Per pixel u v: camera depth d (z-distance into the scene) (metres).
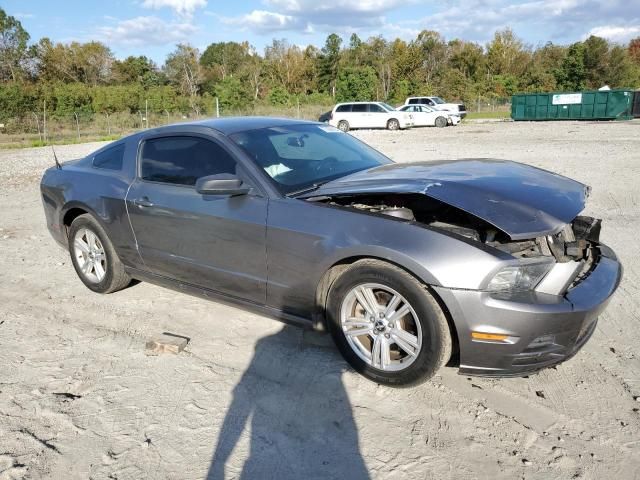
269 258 3.44
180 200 3.86
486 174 3.45
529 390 3.14
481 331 2.76
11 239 6.91
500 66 73.19
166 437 2.80
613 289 3.08
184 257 3.94
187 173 3.93
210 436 2.81
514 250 3.06
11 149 24.25
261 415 2.97
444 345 2.88
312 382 3.28
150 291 4.85
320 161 3.93
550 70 70.44
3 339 3.96
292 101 51.84
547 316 2.73
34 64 69.44
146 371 3.46
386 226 3.01
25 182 12.23
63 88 46.00
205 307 4.44
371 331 3.17
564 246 3.04
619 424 2.82
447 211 3.52
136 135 4.43
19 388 3.29
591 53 66.12
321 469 2.56
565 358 2.97
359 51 72.81
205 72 74.00
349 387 3.21
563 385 3.18
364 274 3.05
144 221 4.11
